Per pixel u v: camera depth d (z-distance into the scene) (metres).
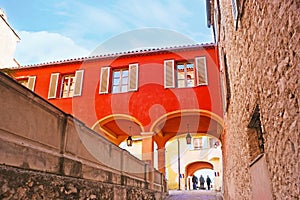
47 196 3.08
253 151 3.41
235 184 5.26
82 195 3.93
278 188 2.18
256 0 2.48
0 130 2.51
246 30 3.08
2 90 2.57
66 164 3.63
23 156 2.79
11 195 2.52
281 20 1.83
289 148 1.86
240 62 3.68
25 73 10.90
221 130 9.15
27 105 2.95
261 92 2.55
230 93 5.36
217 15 6.54
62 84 10.54
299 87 1.60
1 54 11.71
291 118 1.78
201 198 9.43
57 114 3.58
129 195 6.18
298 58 1.59
